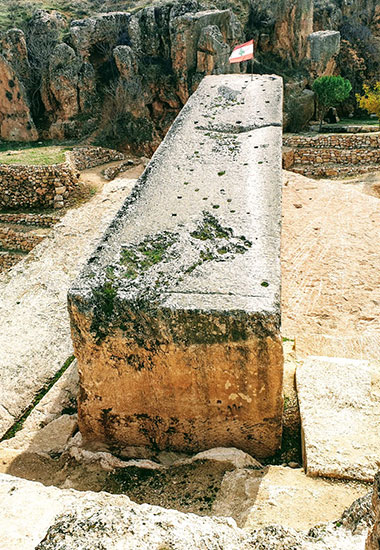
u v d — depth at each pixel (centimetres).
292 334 780
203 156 809
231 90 1102
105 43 2188
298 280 920
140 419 527
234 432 514
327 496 413
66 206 1633
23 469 532
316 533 294
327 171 1973
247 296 472
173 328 466
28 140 2069
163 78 2156
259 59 2372
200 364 479
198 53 2095
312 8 2345
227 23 2162
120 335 482
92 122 2120
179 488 467
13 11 2345
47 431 609
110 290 491
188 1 2183
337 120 2438
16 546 306
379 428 490
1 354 830
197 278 504
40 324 932
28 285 1098
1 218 1638
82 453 529
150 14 2164
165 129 2175
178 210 639
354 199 1221
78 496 363
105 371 503
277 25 2338
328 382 575
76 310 483
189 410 509
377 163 1972
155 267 524
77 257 1210
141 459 521
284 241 1047
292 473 460
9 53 2005
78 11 2488
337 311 830
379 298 851
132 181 1745
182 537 256
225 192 685
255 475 461
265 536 277
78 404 531
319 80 2189
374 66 2738
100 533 252
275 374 471
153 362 488
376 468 439
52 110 2128
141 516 270
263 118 945
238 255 541
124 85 2072
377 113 2150
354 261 965
